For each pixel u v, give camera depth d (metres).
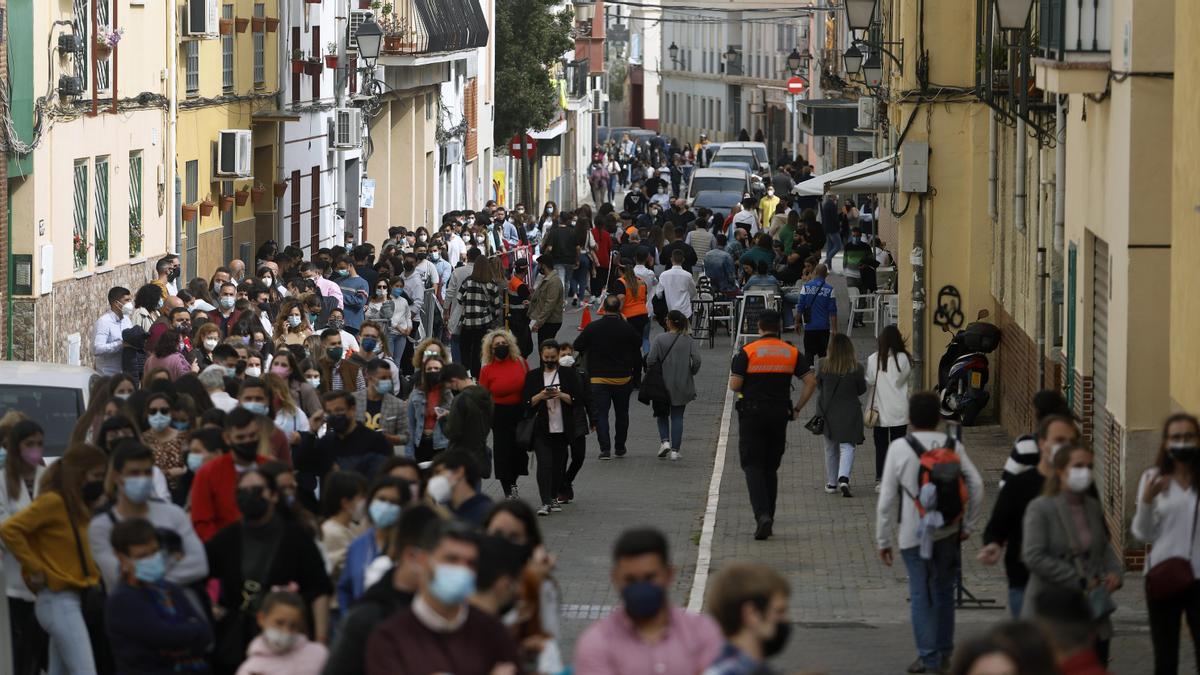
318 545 28.06
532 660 22.72
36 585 29.88
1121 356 41.91
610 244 111.94
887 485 33.28
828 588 43.03
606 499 55.25
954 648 33.78
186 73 84.62
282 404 41.06
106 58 71.81
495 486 58.44
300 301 59.69
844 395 54.78
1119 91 42.00
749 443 48.72
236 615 26.83
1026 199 59.94
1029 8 50.16
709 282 95.69
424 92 139.38
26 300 64.56
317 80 110.88
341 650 21.83
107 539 28.34
